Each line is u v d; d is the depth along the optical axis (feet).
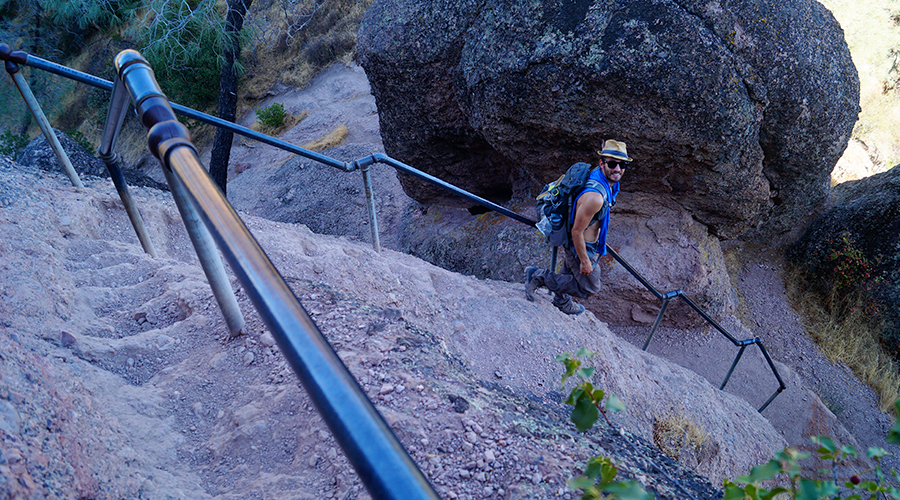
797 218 28.30
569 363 4.21
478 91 21.18
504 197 31.63
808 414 21.20
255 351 8.11
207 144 65.10
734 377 22.43
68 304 8.66
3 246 9.01
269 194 42.63
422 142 27.48
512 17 19.53
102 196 12.75
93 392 6.71
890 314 25.31
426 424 6.88
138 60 5.53
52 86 57.21
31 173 13.02
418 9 22.99
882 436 21.91
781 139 20.18
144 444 6.44
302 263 12.14
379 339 8.61
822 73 19.01
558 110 19.45
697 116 18.40
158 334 8.52
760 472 3.46
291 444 6.63
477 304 14.01
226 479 6.25
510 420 7.42
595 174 12.08
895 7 36.58
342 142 51.75
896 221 26.03
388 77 24.97
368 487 2.01
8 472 4.27
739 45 17.76
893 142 33.81
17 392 5.25
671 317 23.70
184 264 10.99
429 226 32.22
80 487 4.86
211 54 59.82
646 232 23.45
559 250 23.43
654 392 14.51
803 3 18.98
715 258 23.75
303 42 69.15
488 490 5.94
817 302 27.58
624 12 17.76
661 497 6.28
